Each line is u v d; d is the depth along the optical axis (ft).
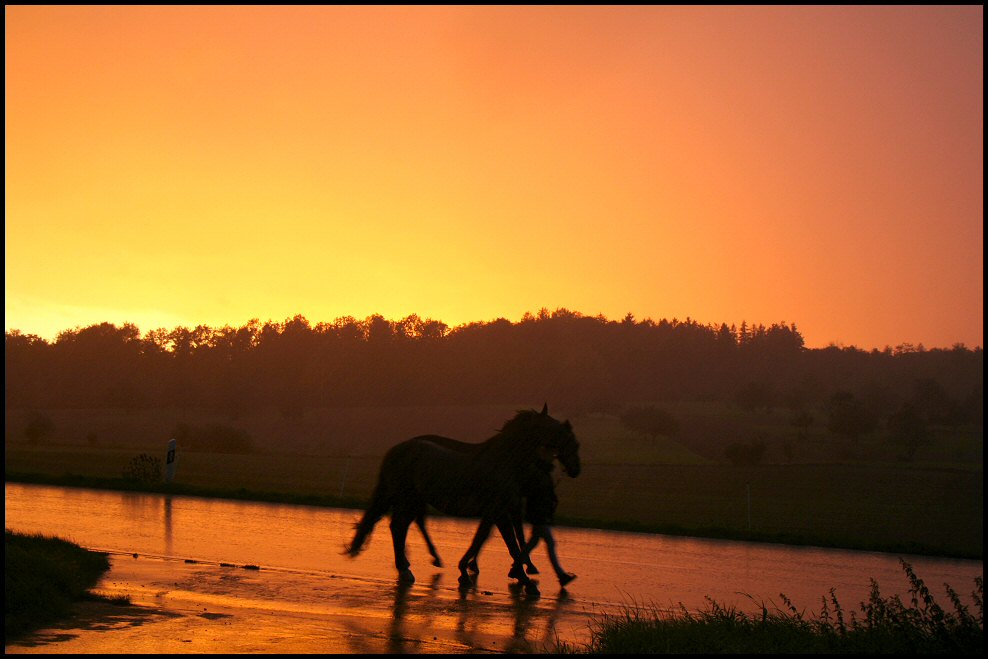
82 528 47.80
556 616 31.63
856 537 78.64
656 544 55.26
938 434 378.12
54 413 364.17
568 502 95.71
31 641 22.85
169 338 467.93
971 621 24.76
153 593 31.17
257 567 38.04
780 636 25.16
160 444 279.90
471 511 37.86
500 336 488.85
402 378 437.17
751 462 265.54
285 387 402.31
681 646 23.98
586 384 455.63
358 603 31.89
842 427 348.59
